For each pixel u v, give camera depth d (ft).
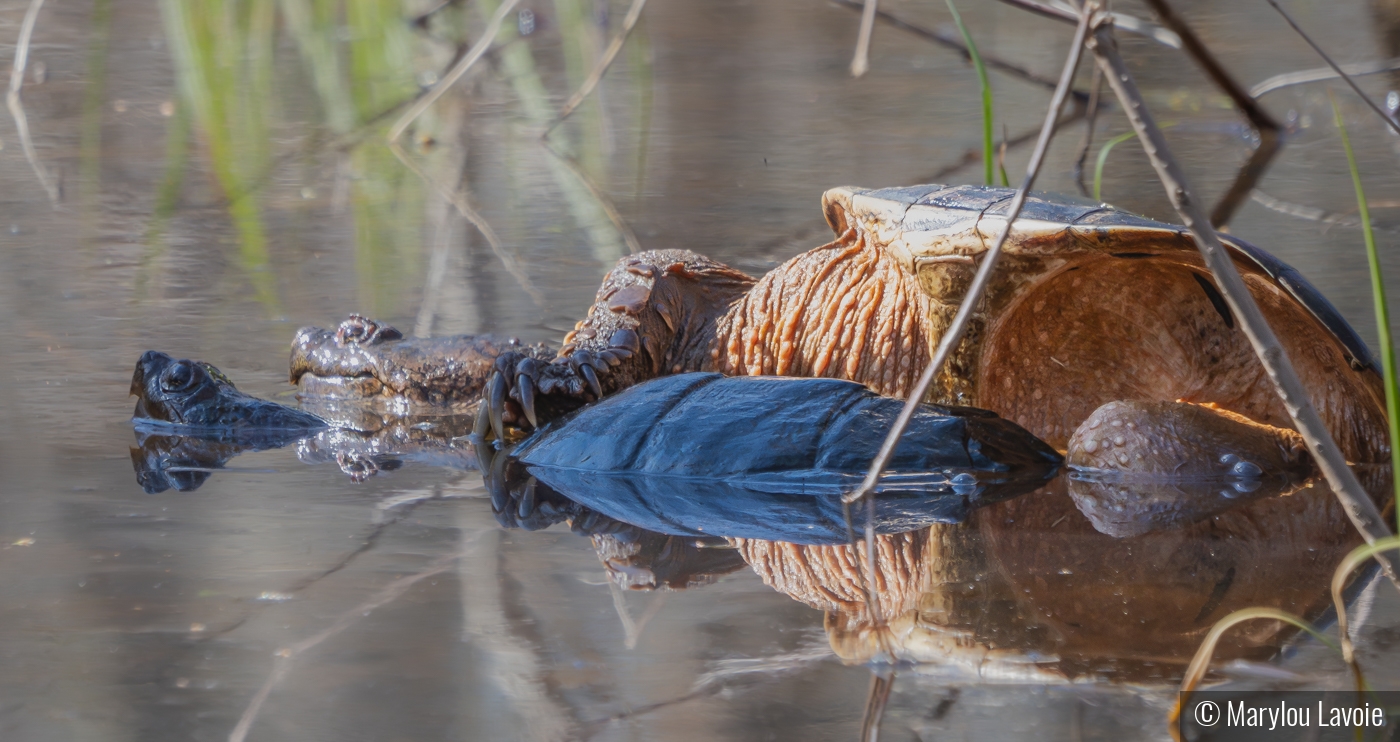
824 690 13.01
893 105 68.08
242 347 31.12
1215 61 53.98
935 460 22.38
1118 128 59.41
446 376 28.07
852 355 26.43
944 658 13.83
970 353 24.07
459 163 57.21
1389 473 22.34
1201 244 14.07
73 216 46.14
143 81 72.79
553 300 34.86
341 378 28.73
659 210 46.32
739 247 39.93
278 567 16.84
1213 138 56.70
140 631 14.51
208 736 11.98
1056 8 40.24
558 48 81.25
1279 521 19.49
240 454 23.56
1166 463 22.22
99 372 28.71
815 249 28.07
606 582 16.49
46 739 11.90
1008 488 21.74
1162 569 16.96
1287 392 14.40
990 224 22.90
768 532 18.99
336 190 51.65
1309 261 33.91
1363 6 79.36
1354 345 21.58
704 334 28.63
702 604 15.64
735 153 57.26
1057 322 24.91
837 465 22.25
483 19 76.13
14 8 89.66
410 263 39.52
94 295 35.55
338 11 71.51
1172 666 13.56
